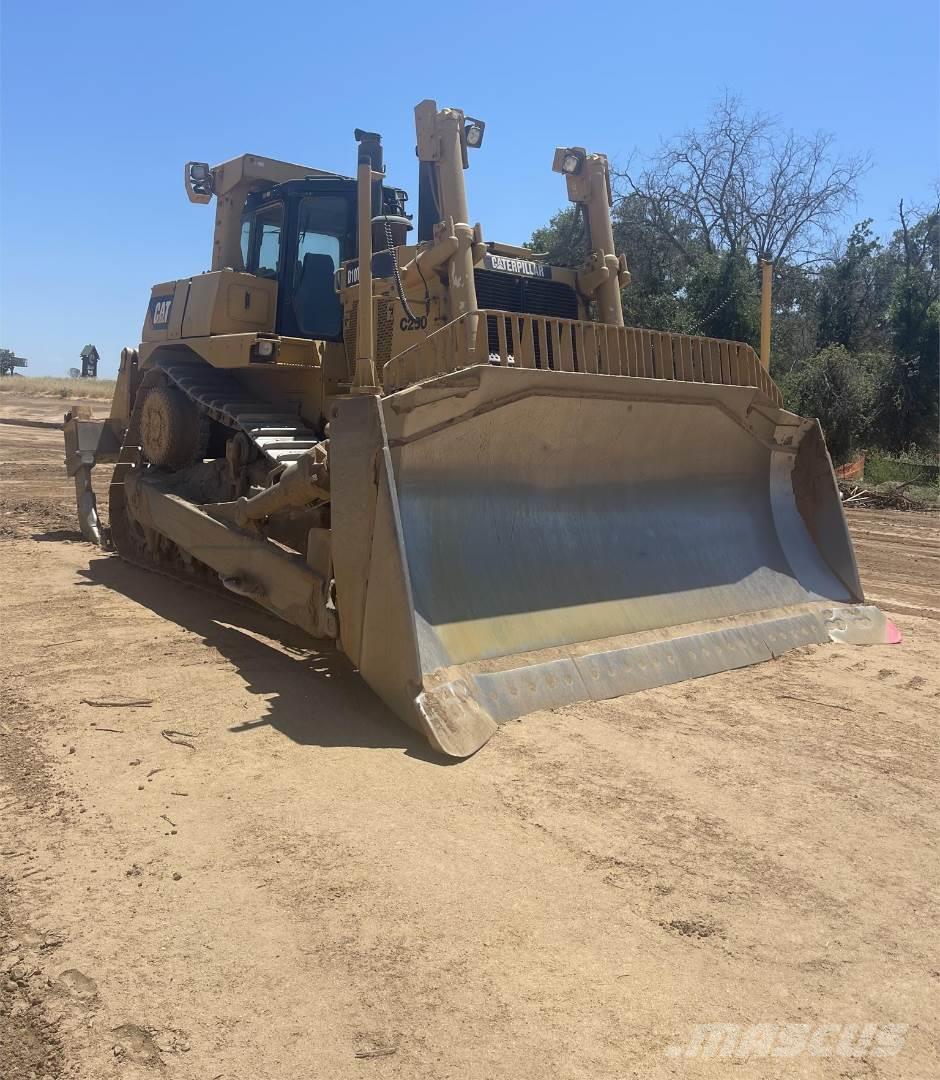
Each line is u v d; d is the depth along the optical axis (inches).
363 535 183.9
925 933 113.6
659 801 148.6
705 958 107.2
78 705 190.9
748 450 267.4
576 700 192.5
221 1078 87.3
